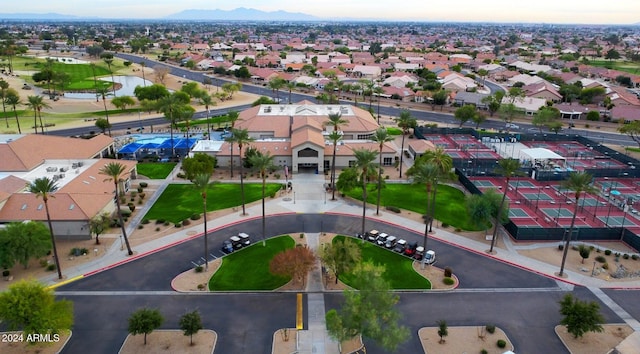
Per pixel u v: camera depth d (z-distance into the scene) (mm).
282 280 66812
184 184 105125
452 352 52469
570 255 75062
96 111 180625
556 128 153625
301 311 59812
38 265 70062
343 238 79938
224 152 116375
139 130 151375
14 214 76688
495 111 185625
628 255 74500
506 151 133625
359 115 145750
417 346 53375
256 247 76375
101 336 54562
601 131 164500
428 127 154750
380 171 89312
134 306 60469
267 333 55500
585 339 55250
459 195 100938
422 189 103688
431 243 78875
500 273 69500
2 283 64875
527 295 64000
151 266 70250
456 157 127062
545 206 96125
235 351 52406
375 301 49875
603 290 65312
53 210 77562
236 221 86188
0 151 96625
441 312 59938
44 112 175250
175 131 150875
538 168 116688
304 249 65500
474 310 60469
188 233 81188
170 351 52188
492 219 80625
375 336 47844
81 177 91062
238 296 63062
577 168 118500
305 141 111312
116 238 79000
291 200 96188
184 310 59781
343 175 95062
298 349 52688
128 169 100750
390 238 77438
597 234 79750
